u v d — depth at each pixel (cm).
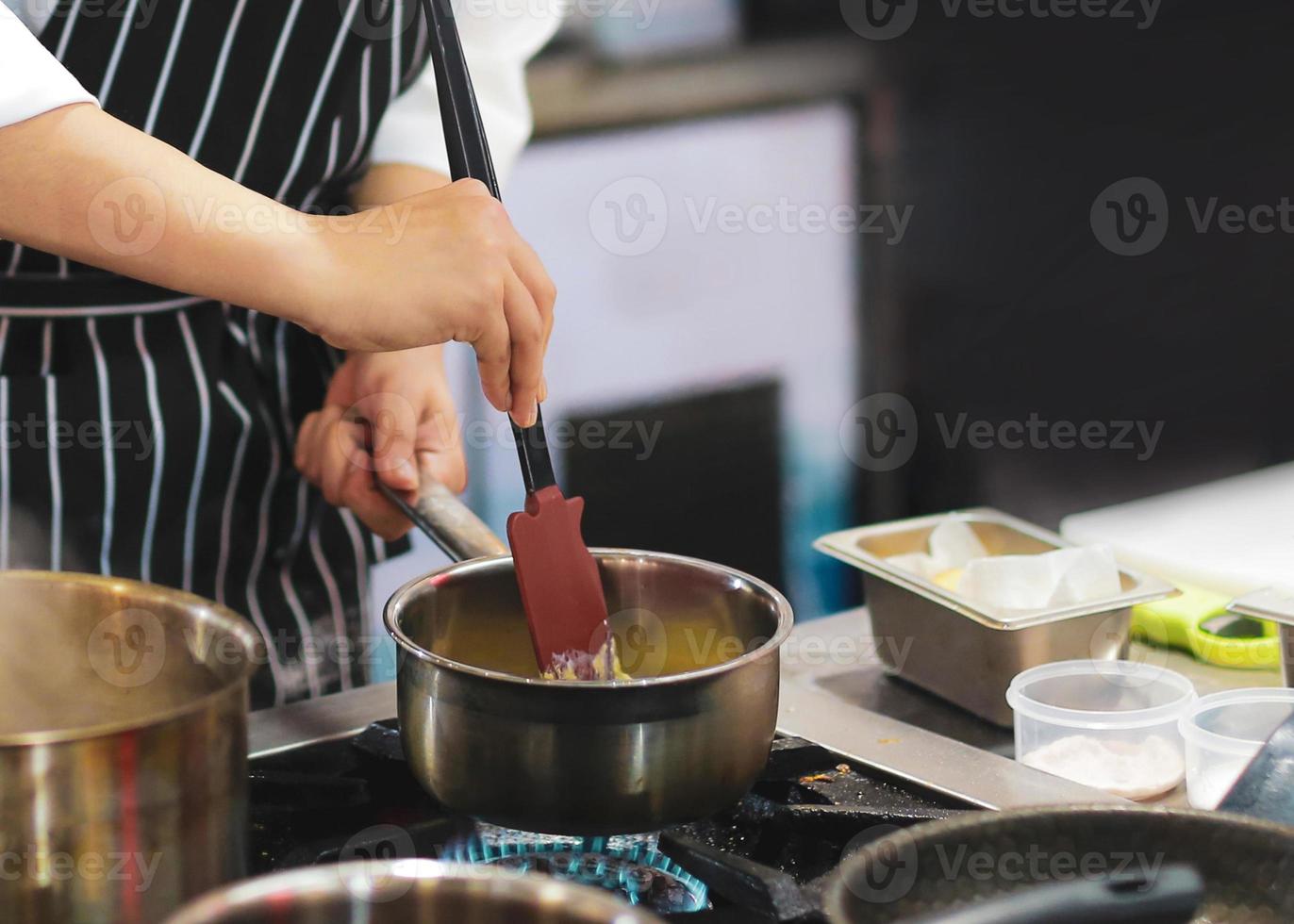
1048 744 104
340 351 150
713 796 81
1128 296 283
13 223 97
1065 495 288
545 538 93
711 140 251
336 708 103
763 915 75
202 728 70
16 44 93
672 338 257
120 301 139
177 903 70
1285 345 291
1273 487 175
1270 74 278
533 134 236
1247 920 72
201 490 146
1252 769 84
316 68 139
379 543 160
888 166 265
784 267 263
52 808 66
